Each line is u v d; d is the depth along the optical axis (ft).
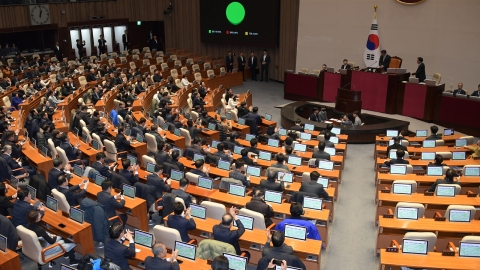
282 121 62.23
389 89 62.08
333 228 33.32
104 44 102.89
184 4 105.40
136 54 100.73
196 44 105.91
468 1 61.72
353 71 65.46
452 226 26.35
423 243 22.81
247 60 97.91
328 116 64.13
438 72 66.64
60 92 68.80
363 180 43.27
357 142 55.01
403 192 31.89
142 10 109.81
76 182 33.27
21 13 92.43
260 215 26.04
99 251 28.84
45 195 32.35
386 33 70.79
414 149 43.37
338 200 38.47
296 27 86.17
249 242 24.88
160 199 31.68
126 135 46.16
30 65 87.35
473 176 35.58
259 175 35.55
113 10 105.91
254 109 54.95
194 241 24.81
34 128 47.60
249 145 45.37
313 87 71.67
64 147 39.88
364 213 35.96
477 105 55.26
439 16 64.80
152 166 35.14
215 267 18.44
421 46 67.51
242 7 91.30
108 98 63.52
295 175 37.42
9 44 101.19
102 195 28.91
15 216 27.14
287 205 29.91
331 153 41.78
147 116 60.13
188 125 49.16
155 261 20.59
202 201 29.91
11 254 23.41
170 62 96.53
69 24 99.96
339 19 76.43
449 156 39.88
